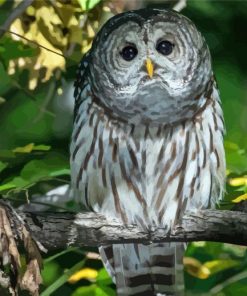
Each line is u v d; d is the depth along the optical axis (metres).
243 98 19.31
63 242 13.52
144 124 14.66
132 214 14.88
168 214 14.83
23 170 14.70
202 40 15.03
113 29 14.95
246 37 19.78
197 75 14.85
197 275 16.00
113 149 14.75
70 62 16.53
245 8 19.80
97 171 14.82
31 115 19.44
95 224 13.61
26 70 17.44
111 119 14.70
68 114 19.38
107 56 14.89
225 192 15.10
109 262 15.09
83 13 16.25
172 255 15.04
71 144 15.03
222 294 15.97
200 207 15.03
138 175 14.79
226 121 19.09
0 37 15.27
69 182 15.09
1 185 14.91
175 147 14.73
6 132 19.47
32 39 16.23
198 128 14.77
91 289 15.27
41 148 15.09
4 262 13.02
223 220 13.65
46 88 19.06
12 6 17.69
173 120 14.66
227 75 19.47
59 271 16.27
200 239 13.92
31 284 13.13
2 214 13.12
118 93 14.75
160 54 14.82
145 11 15.08
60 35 16.31
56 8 16.20
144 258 15.05
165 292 15.16
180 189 14.84
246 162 15.53
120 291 15.13
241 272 16.25
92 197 14.98
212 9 19.72
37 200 16.03
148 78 14.70
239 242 13.69
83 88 15.03
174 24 14.88
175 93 14.70
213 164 14.92
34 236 13.39
